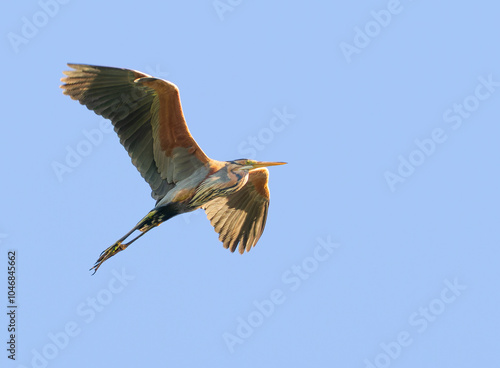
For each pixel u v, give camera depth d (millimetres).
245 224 23688
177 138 20375
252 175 22719
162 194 20953
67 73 19656
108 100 19969
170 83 19359
